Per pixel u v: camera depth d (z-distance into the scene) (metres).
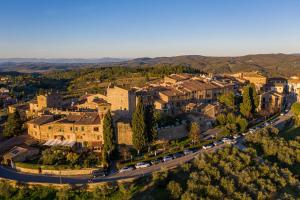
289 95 197.88
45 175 90.56
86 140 111.50
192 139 112.75
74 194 80.50
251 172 84.88
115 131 109.75
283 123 138.12
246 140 110.31
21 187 83.69
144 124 102.19
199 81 181.75
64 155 99.06
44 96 146.12
